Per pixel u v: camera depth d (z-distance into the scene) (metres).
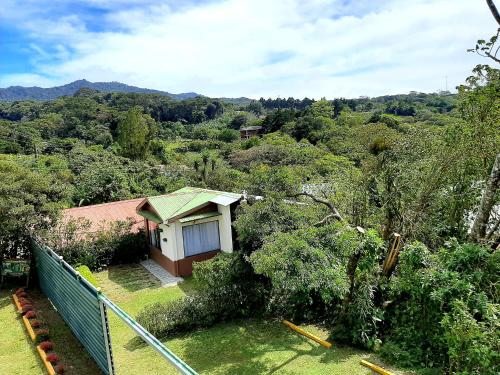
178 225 15.20
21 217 13.07
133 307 12.52
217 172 34.31
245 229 11.17
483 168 10.69
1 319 10.84
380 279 9.56
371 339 8.94
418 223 10.55
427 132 11.80
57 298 10.63
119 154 47.62
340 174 13.91
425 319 8.04
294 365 8.59
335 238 9.31
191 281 14.78
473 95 10.45
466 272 7.51
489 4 8.59
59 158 36.03
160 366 8.64
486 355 5.86
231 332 10.40
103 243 16.44
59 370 7.75
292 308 11.00
